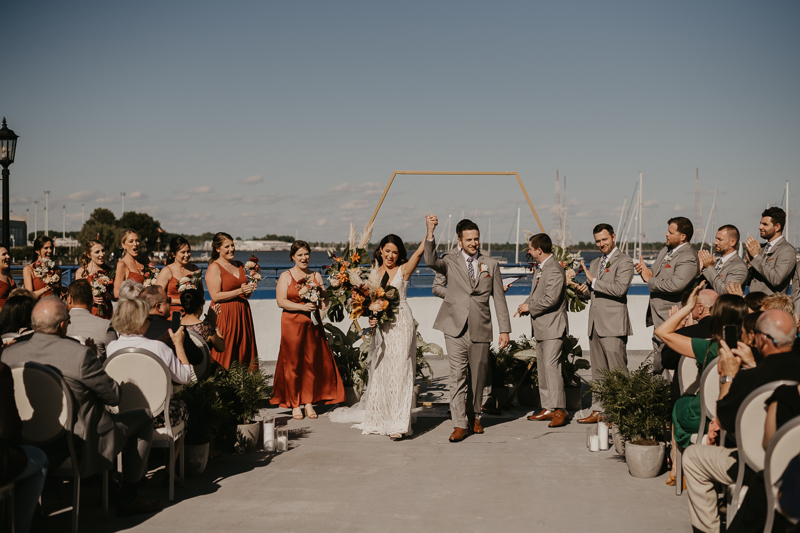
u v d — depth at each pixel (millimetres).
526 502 4016
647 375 4797
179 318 4996
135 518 3762
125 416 3785
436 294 6324
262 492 4227
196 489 4293
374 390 5824
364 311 5691
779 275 5742
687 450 3432
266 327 9609
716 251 6176
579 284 6648
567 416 6375
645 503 3988
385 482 4430
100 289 6578
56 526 3641
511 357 7008
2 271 6805
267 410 6863
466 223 5918
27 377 3357
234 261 6762
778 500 2572
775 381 2910
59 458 3484
